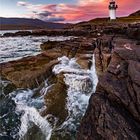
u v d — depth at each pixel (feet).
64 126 42.22
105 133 33.37
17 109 50.01
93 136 34.96
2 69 63.98
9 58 92.79
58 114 45.06
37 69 60.13
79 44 79.20
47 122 44.01
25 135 44.57
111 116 33.47
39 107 47.93
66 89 50.98
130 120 32.60
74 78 52.60
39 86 55.11
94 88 51.19
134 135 30.42
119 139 31.30
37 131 44.24
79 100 47.93
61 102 47.47
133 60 40.78
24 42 178.81
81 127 37.70
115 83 37.76
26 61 69.77
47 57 72.64
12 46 144.46
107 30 153.48
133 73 36.55
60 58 68.95
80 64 62.08
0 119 48.98
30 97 52.06
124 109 34.65
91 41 83.05
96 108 36.27
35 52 107.65
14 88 55.57
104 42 61.57
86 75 55.01
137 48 47.93
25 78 56.34
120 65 41.14
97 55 58.65
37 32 309.22
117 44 54.49
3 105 52.37
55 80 55.42
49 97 49.52
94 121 35.81
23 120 47.50
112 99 36.37
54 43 103.24
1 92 55.26
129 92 35.50
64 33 263.29
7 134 45.75
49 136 41.68
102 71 54.95
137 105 33.68
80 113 44.57
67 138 40.06
